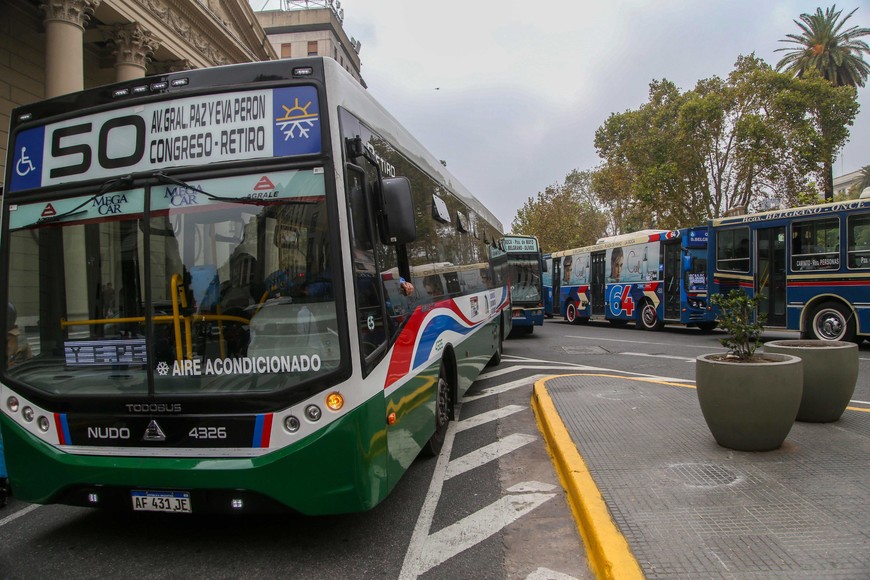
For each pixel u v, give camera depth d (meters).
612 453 5.23
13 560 3.89
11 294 4.09
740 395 4.96
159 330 3.78
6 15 12.88
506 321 14.09
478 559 3.79
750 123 26.94
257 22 23.95
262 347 3.67
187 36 16.91
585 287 25.20
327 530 4.30
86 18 12.40
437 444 6.22
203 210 3.81
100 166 3.99
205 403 3.64
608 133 36.78
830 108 26.81
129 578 3.61
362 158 4.20
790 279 14.51
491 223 11.98
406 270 5.07
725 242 16.45
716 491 4.19
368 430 3.66
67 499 3.85
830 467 4.59
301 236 3.72
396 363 4.43
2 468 4.88
